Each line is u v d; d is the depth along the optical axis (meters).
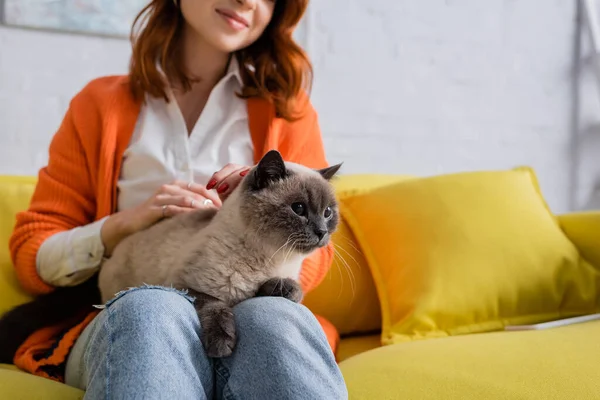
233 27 1.37
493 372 1.08
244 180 1.10
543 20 2.65
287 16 1.49
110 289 1.18
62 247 1.24
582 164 2.74
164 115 1.41
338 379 0.87
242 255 1.03
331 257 1.40
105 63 2.01
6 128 1.89
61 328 1.25
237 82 1.50
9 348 1.23
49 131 1.94
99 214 1.33
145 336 0.77
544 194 2.68
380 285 1.55
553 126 2.69
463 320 1.45
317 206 1.11
